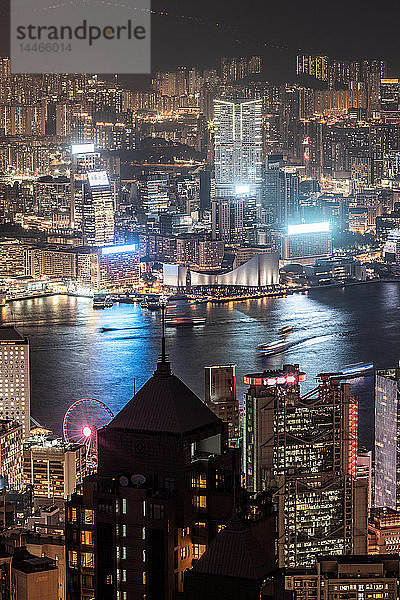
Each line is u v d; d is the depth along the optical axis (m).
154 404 156.50
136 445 155.88
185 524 154.75
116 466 157.50
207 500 155.12
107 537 157.88
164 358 159.38
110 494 156.75
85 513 161.38
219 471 155.62
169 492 154.62
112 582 158.25
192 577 139.75
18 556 181.62
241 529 141.75
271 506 157.00
